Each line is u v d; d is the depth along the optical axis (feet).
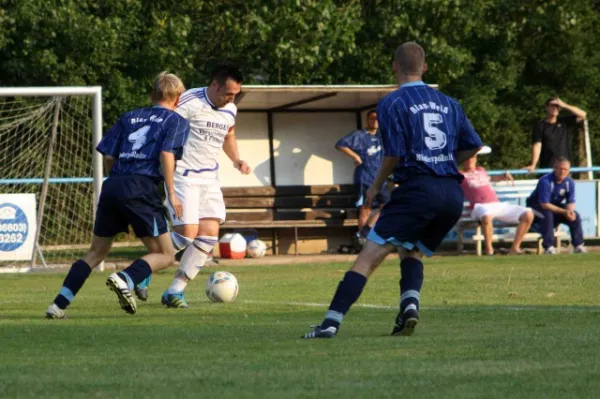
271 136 169.07
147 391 36.17
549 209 156.66
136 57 213.05
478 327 59.77
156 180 70.69
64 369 42.09
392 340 52.31
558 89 278.05
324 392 35.70
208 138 83.20
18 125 176.04
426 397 34.58
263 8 212.43
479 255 155.74
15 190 179.73
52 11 199.93
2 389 36.86
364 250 55.11
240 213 164.66
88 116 196.34
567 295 87.35
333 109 171.63
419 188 54.34
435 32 234.38
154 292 100.07
